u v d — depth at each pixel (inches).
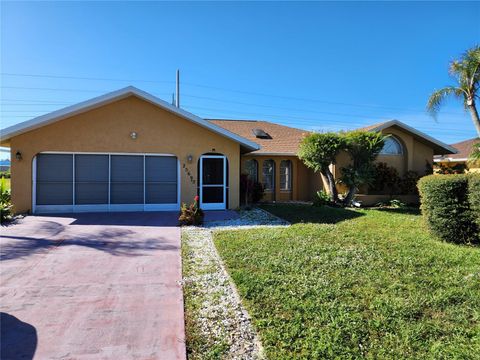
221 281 198.2
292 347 123.9
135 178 499.5
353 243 275.9
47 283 194.1
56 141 471.2
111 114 487.2
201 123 493.4
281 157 718.5
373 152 545.0
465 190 279.1
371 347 124.2
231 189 528.7
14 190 460.4
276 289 177.0
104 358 118.3
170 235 332.5
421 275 197.6
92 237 319.6
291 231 332.5
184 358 119.4
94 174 486.9
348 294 169.6
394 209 544.1
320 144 544.1
